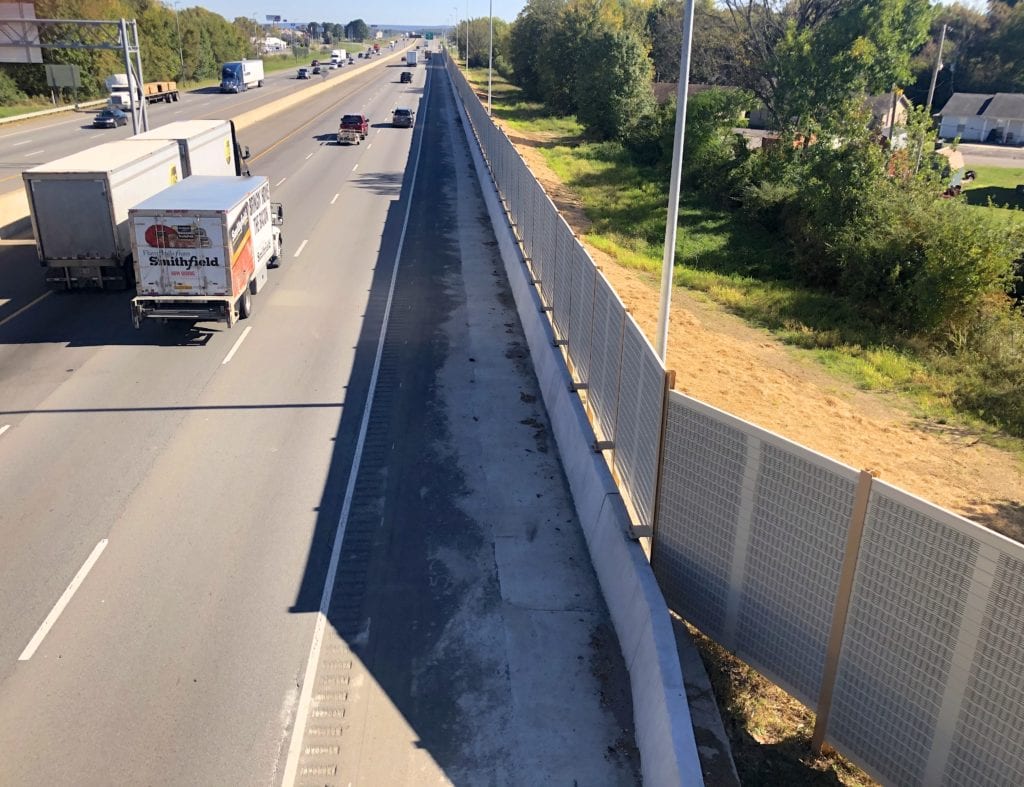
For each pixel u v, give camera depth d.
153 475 12.27
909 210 26.14
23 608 9.30
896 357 21.20
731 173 38.97
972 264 23.14
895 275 24.22
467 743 7.55
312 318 19.72
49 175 19.47
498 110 74.94
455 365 16.89
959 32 99.88
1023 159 71.44
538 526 11.13
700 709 7.36
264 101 76.75
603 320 11.76
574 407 12.86
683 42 10.92
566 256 15.28
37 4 73.38
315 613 9.33
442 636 8.98
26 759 7.31
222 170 28.42
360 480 12.25
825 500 6.61
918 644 6.01
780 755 7.04
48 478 12.10
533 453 13.20
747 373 18.58
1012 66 95.56
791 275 29.55
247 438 13.51
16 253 25.09
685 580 8.47
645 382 9.09
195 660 8.55
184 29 106.56
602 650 8.77
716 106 43.44
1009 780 5.50
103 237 20.16
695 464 8.03
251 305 20.34
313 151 48.44
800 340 21.91
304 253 25.84
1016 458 15.31
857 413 16.89
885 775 6.45
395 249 26.52
